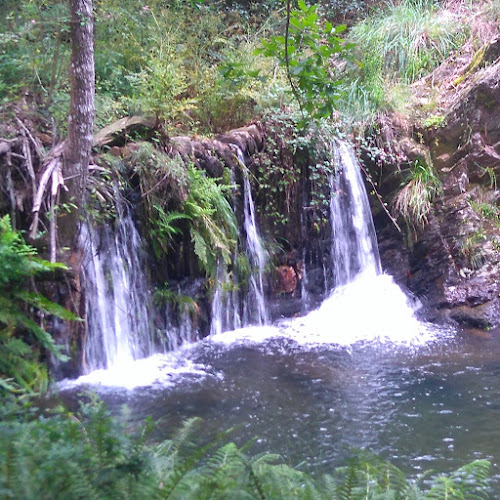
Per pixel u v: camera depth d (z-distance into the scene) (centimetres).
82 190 601
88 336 628
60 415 298
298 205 888
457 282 847
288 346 724
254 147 849
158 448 247
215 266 761
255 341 745
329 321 830
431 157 937
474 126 918
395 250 921
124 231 680
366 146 927
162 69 766
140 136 722
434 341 739
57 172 583
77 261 596
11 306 514
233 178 803
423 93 1022
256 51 431
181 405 537
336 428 490
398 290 886
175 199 715
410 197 897
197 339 754
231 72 461
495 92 907
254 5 1230
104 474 193
